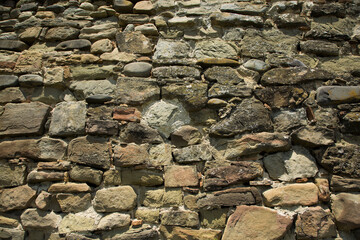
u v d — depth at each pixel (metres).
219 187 1.97
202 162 2.08
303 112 2.18
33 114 2.21
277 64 2.36
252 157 2.07
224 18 2.52
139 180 2.00
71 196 1.98
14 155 2.11
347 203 1.91
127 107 2.20
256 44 2.45
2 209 1.99
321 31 2.52
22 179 2.05
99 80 2.35
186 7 2.66
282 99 2.21
